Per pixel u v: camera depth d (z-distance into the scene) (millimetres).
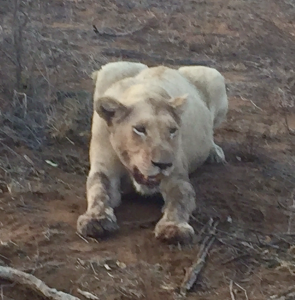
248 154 6078
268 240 4633
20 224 4586
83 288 3912
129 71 5254
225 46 10320
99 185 4711
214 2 12977
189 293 3955
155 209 4875
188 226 4461
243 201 5160
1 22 8828
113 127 4457
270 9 12758
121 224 4641
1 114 6266
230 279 4133
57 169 5535
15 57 7250
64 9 11281
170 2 12695
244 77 8984
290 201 5266
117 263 4172
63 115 6488
